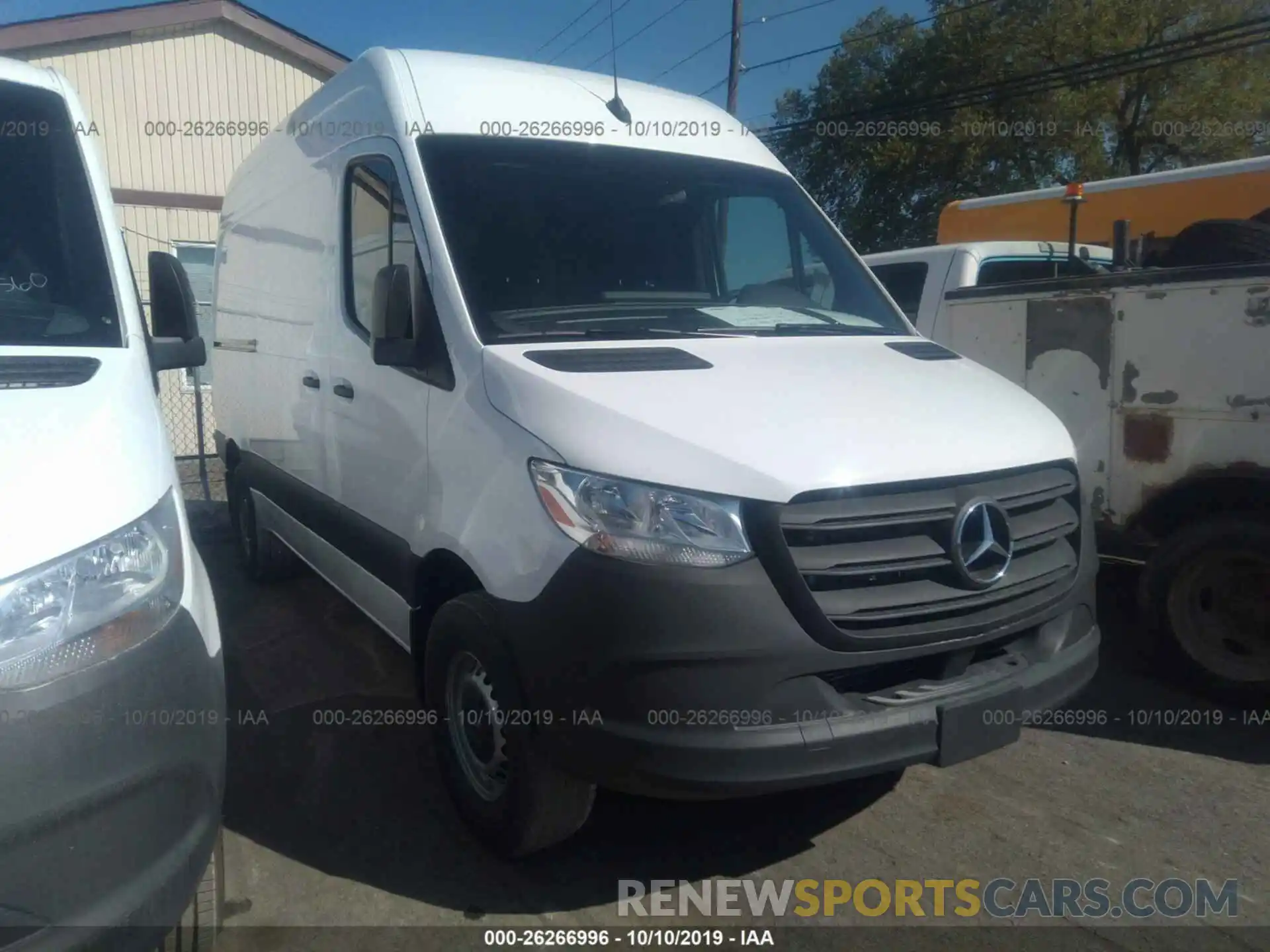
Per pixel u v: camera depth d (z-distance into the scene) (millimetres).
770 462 2936
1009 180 22469
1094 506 5059
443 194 3881
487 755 3512
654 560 2861
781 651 2852
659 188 4383
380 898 3418
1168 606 4922
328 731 4656
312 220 4965
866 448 3078
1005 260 6816
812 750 2887
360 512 4430
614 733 2898
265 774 4250
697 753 2832
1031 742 4617
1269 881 3574
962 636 3139
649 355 3512
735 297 4391
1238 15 21734
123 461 2490
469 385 3471
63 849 2133
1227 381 4527
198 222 12367
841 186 24594
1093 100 21797
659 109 4781
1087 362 5020
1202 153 22516
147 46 11867
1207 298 4562
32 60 11266
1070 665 3510
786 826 3908
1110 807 4055
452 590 3752
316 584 6941
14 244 3215
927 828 3906
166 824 2346
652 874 3590
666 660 2828
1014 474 3391
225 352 6887
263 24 12477
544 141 4242
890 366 3832
